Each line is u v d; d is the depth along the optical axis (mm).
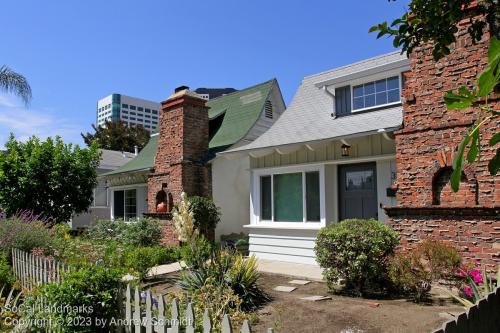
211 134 17172
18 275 7344
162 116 15578
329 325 5402
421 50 7715
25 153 14898
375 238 6883
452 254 6316
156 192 15359
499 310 3436
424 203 7461
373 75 10766
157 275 9289
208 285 6172
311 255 10812
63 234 11891
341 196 10703
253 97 17344
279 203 11758
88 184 15984
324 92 12523
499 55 1780
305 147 11047
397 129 7992
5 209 14078
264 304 6645
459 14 3957
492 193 6648
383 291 7180
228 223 15297
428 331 4945
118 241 13273
